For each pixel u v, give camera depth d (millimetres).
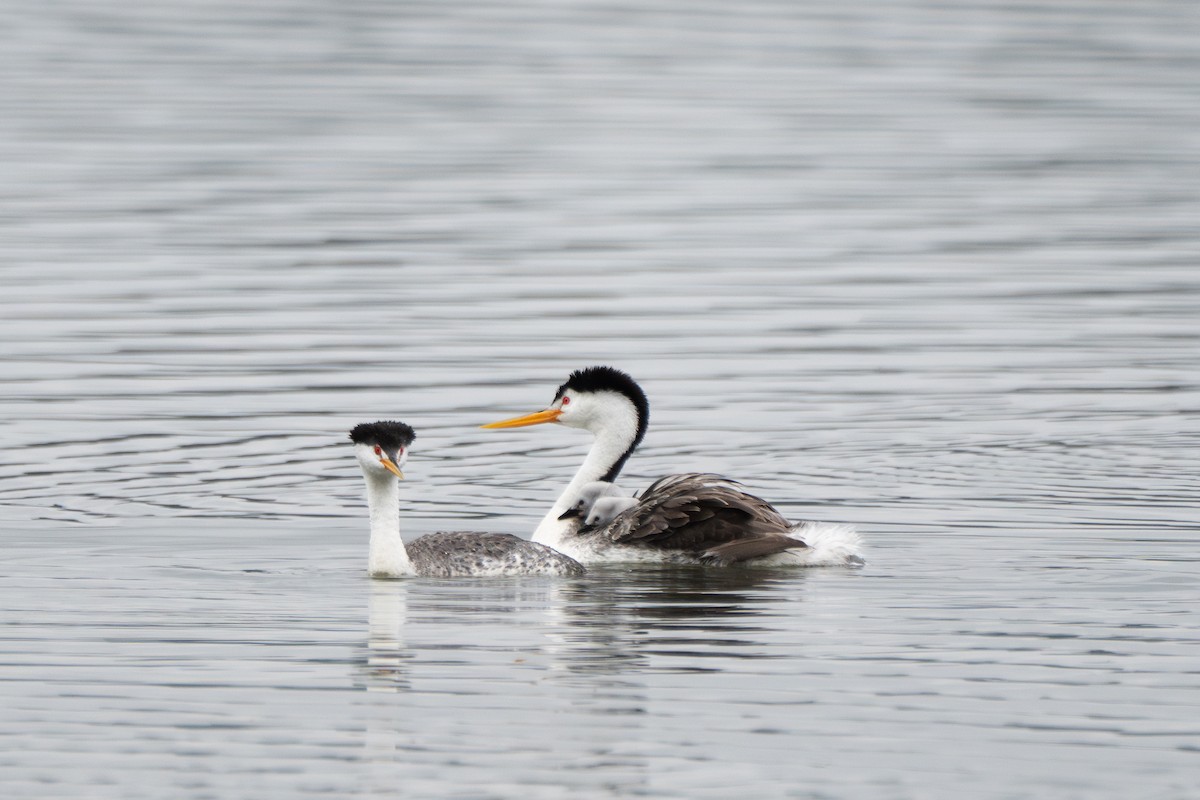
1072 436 21750
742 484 19609
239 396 23297
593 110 47094
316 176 38750
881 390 24031
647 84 50688
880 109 47719
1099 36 58625
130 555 16344
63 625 13672
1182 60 54812
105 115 44562
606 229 34625
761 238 34125
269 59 52750
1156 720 11398
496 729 11250
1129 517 17938
